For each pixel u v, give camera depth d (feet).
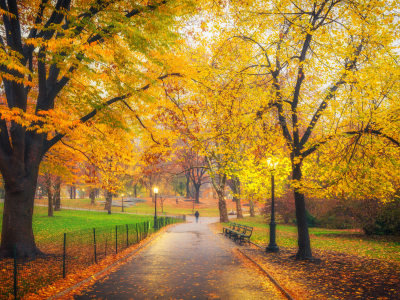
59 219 110.52
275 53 39.29
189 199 264.11
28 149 38.09
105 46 30.66
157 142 45.91
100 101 36.29
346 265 34.14
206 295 23.07
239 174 46.44
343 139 34.86
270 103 38.73
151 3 29.01
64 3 30.25
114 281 27.50
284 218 112.98
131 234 63.36
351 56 33.65
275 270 31.55
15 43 32.58
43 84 36.37
